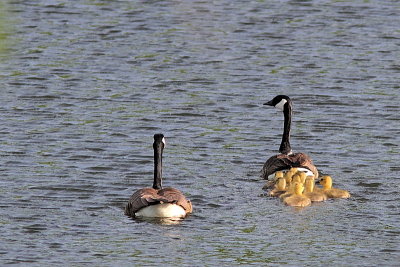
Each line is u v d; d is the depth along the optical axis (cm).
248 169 2239
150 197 1812
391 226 1797
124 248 1644
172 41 3691
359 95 2989
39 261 1564
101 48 3550
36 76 3144
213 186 2083
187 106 2842
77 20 3956
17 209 1870
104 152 2355
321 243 1697
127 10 4169
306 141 2500
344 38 3766
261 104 2886
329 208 1911
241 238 1717
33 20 3906
